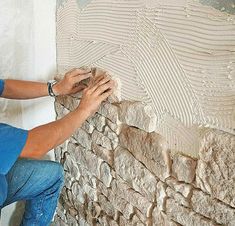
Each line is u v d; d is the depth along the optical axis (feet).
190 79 3.73
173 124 4.08
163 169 4.24
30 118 6.89
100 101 4.83
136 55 4.47
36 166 5.57
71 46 6.06
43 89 5.58
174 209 4.19
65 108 6.48
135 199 4.87
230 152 3.33
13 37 6.15
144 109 4.40
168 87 4.06
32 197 5.71
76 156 6.36
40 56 6.54
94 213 6.10
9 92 5.58
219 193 3.54
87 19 5.38
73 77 5.41
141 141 4.56
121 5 4.56
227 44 3.25
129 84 4.69
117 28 4.73
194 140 3.81
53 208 5.97
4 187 4.91
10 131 4.05
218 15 3.28
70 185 6.81
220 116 3.46
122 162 5.02
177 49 3.82
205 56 3.50
